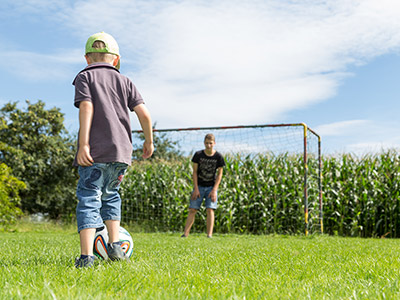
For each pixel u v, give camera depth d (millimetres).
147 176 10555
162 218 10328
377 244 4738
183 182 10133
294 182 9375
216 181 6848
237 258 2832
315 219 8633
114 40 2670
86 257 2131
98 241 2416
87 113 2258
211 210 6828
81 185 2266
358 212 9023
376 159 9773
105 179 2326
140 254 3117
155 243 4652
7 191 9680
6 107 13641
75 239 5391
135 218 10539
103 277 1684
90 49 2574
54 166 13703
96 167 2250
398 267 2256
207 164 6797
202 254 3160
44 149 13586
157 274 1818
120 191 10664
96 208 2227
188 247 4012
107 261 2307
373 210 9078
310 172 9180
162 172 10672
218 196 9508
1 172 9516
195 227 9812
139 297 1310
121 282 1580
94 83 2367
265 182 9633
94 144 2268
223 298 1335
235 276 1865
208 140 6750
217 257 2885
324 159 10086
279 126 8094
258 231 9273
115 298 1319
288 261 2629
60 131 14336
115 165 2320
